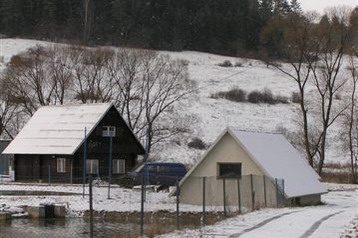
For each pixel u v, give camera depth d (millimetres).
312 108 110000
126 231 32469
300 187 43969
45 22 152875
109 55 88312
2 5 157375
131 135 72375
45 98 86875
